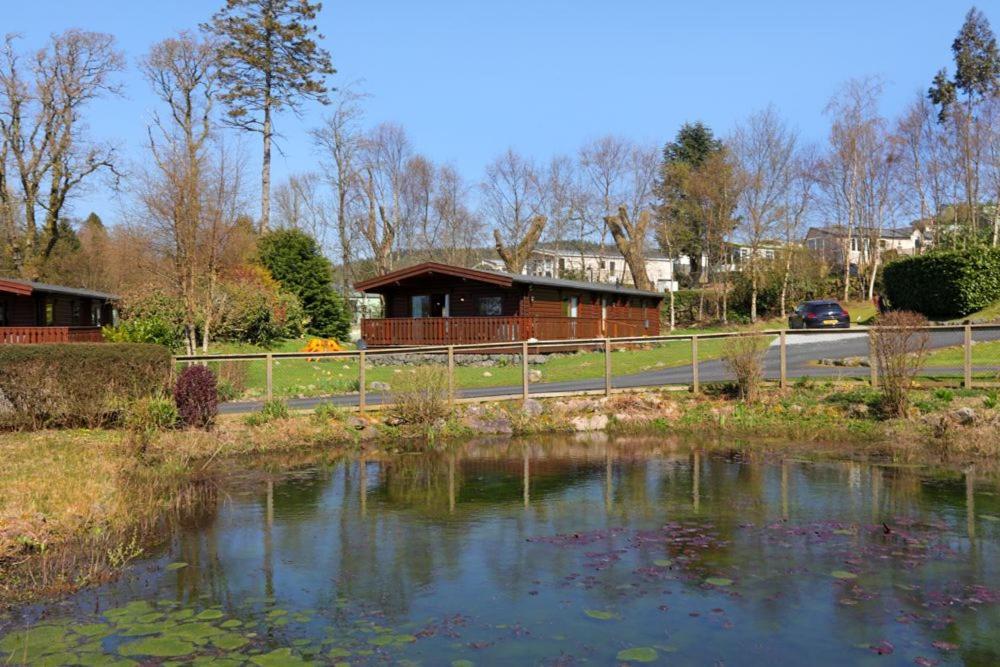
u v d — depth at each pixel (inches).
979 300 1106.7
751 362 609.3
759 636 211.6
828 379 634.2
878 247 1875.0
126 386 525.3
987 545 290.5
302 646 207.5
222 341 1290.6
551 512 354.9
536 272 2532.0
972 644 205.2
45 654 202.1
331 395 729.6
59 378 516.4
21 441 481.4
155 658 199.3
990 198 1620.3
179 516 354.9
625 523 331.9
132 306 1199.6
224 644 208.7
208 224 976.9
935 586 247.6
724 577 259.3
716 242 2027.6
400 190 2255.2
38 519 316.8
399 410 605.9
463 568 274.7
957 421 517.7
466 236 2380.7
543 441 566.9
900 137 1748.3
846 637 210.2
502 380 805.9
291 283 1534.2
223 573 272.2
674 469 449.7
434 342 1093.8
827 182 1888.5
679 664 195.3
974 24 2034.9
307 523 341.1
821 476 420.2
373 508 368.5
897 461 457.7
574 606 235.8
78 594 251.0
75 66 1475.1
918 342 559.5
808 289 1860.2
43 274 1507.1
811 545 293.1
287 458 507.8
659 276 2694.4
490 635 214.5
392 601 242.7
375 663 196.2
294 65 1798.7
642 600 239.8
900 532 308.7
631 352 1080.2
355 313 2079.2
